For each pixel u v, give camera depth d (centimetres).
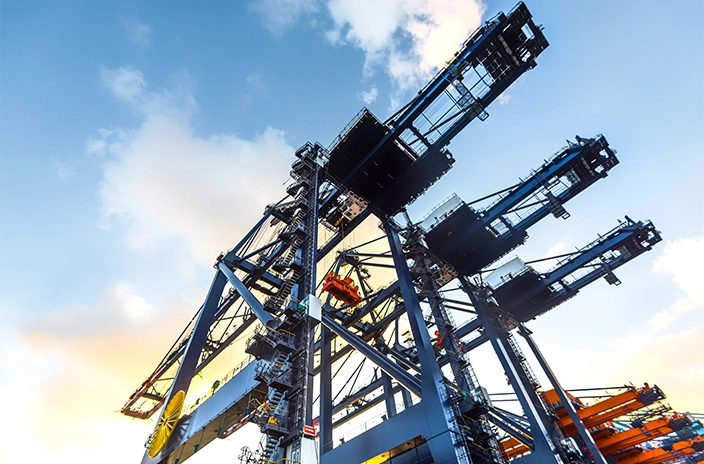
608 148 3584
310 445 1930
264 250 3819
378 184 3919
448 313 3569
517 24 3097
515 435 3206
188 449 2936
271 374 2258
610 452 3834
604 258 4322
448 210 4391
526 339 4744
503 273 4828
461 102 3316
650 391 3769
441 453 2219
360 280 4631
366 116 3616
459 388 2725
